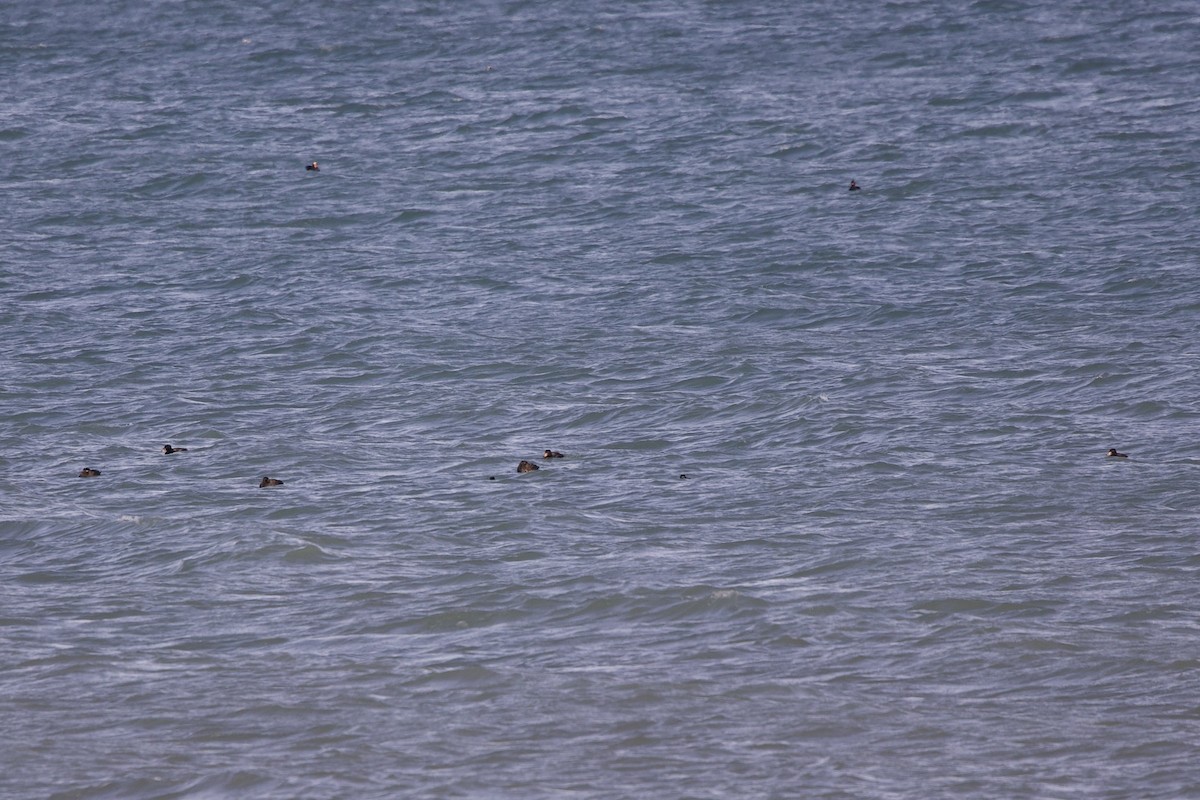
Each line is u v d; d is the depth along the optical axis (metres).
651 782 24.53
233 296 64.94
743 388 50.69
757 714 26.88
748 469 42.25
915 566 34.06
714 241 72.06
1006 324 57.34
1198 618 30.73
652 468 42.59
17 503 40.41
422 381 52.69
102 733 26.62
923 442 44.16
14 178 87.38
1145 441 43.56
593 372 53.25
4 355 56.41
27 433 47.44
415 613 31.94
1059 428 45.09
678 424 47.16
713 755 25.41
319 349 56.91
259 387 52.38
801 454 43.50
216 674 29.00
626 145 93.06
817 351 54.94
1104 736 25.83
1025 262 65.81
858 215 75.56
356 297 64.50
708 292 63.69
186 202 82.06
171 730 26.69
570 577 33.78
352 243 74.06
